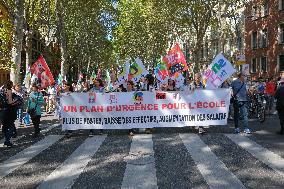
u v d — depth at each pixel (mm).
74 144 11711
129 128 13445
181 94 13469
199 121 13500
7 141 11492
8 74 50688
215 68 14047
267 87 20438
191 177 7801
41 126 16547
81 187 7297
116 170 8461
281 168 8406
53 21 35781
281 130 13141
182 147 10828
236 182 7418
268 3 45625
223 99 13508
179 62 16234
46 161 9484
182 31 48031
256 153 9930
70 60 52125
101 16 49562
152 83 15383
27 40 30219
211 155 9758
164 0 37844
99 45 56688
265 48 46250
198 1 33156
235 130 13398
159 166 8734
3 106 11422
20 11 19844
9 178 8023
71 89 15906
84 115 13398
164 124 13531
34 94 13461
